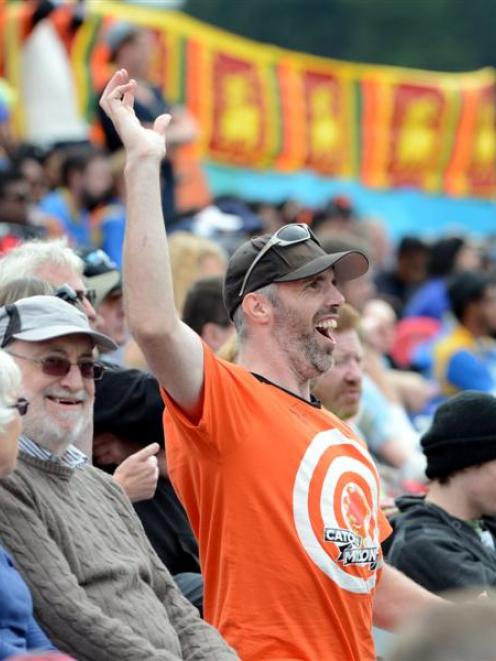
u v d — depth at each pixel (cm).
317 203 4141
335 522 1400
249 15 8356
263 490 1386
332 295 1467
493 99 4559
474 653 830
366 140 4266
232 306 1477
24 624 1215
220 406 1384
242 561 1385
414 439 2366
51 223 2759
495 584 1677
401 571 1700
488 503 1727
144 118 2964
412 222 4422
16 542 1266
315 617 1385
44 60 3275
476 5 8450
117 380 1653
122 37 3061
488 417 1720
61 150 2980
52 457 1339
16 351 1340
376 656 1502
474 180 4550
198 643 1356
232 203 3406
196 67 3788
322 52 8394
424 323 3441
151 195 1382
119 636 1262
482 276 2909
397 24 8412
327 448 1420
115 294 1916
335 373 1880
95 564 1314
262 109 3950
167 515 1662
